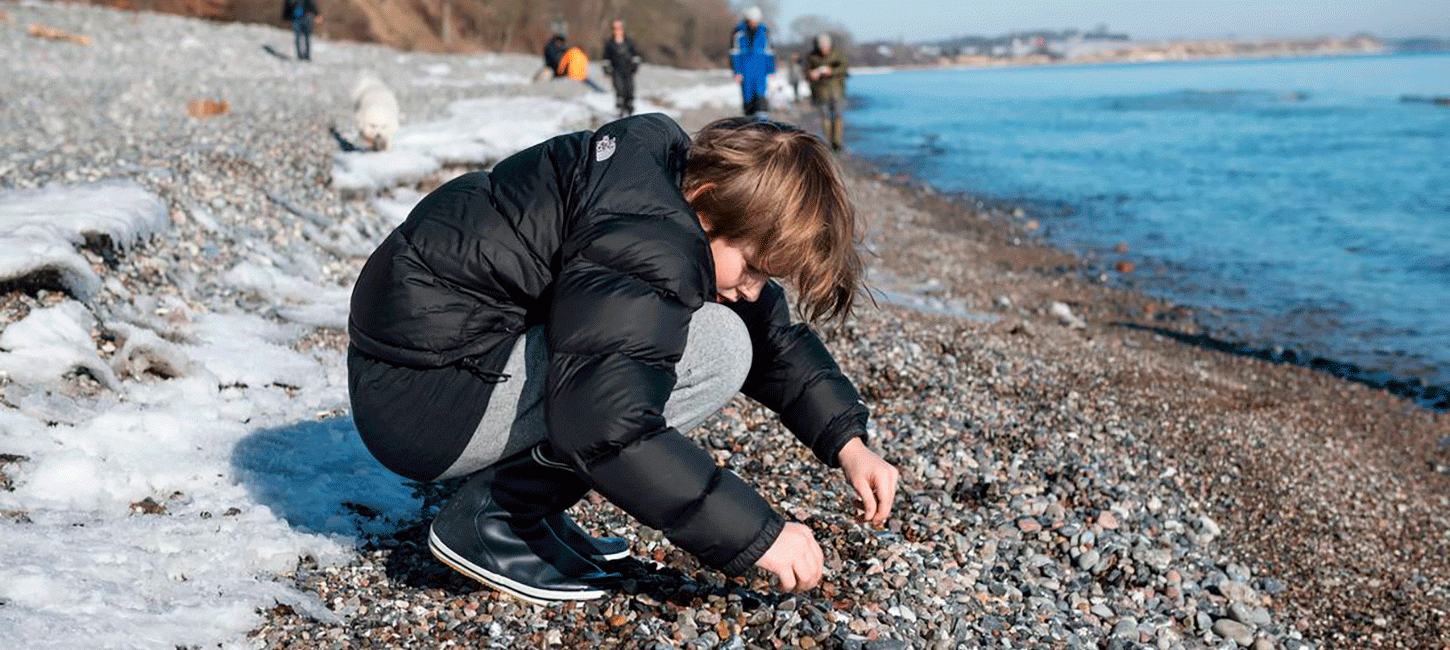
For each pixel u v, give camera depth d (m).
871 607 2.96
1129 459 4.85
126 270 4.85
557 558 2.72
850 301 2.37
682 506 2.09
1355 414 6.97
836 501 3.69
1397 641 3.91
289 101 13.90
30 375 3.71
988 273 10.83
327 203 7.18
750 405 4.46
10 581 2.48
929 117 36.31
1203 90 60.38
